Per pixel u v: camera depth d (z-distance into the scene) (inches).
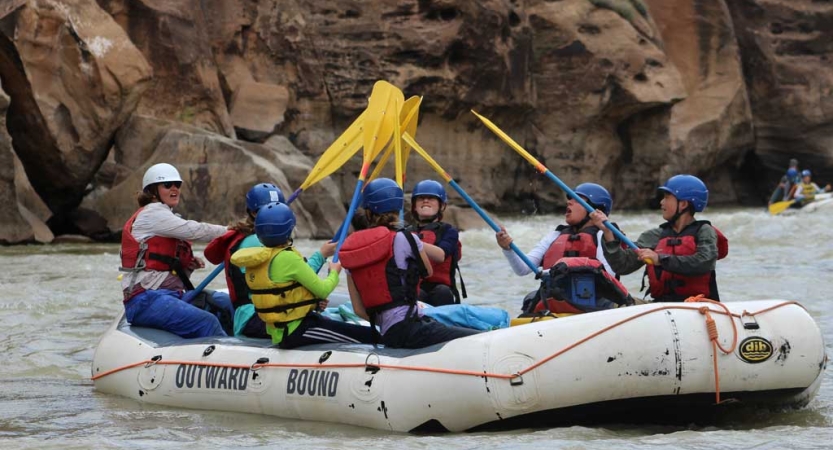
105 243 2386.8
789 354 690.8
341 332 763.4
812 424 717.3
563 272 757.9
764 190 4362.7
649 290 826.2
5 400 845.2
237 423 741.9
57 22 2386.8
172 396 813.9
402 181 938.7
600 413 680.4
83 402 834.8
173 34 2824.8
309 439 680.4
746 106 4143.7
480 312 783.7
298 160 2992.1
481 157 3590.1
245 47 3225.9
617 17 3836.1
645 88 3794.3
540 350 669.3
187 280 917.8
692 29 4089.6
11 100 2372.0
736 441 654.5
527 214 3745.1
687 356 668.1
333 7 3358.8
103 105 2443.4
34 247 2210.9
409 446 648.4
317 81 3312.0
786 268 1754.4
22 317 1277.1
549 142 3818.9
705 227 800.3
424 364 692.7
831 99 4212.6
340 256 734.5
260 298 759.1
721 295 1434.5
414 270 727.1
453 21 3415.4
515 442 653.3
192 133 2618.1
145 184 913.5
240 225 847.1
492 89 3516.2
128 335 877.8
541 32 3818.9
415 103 986.1
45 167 2453.2
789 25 4271.7
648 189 3951.8
